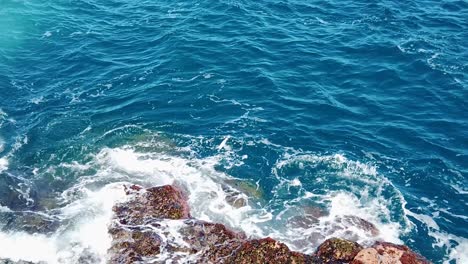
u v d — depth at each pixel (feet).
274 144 115.03
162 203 96.99
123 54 143.02
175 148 112.98
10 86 129.39
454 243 95.50
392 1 167.63
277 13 161.27
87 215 95.40
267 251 87.45
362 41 148.25
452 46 146.30
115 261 87.40
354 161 111.24
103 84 131.64
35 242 91.15
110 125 118.93
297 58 141.38
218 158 110.93
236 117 122.11
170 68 137.18
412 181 107.34
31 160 109.40
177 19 157.69
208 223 93.20
